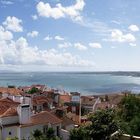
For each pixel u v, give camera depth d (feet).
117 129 173.17
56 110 243.40
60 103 363.15
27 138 190.60
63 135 207.10
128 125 194.49
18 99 256.32
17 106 200.54
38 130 191.11
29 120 196.75
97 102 394.52
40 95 349.20
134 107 220.84
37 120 200.64
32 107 257.14
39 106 280.92
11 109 194.59
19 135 186.09
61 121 213.66
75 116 283.38
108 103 398.83
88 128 180.55
